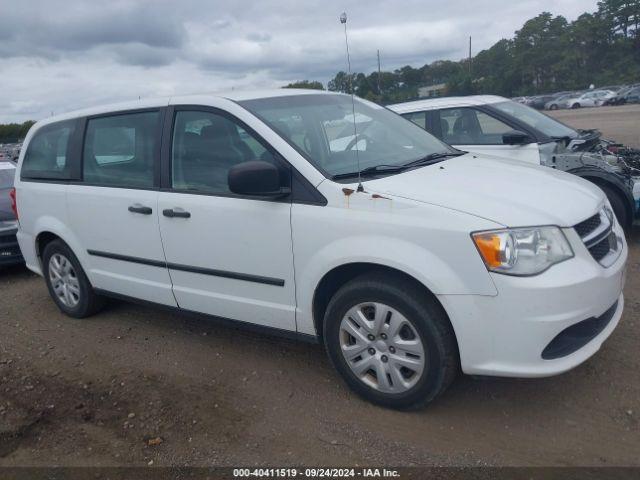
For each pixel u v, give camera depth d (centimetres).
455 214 303
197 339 465
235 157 381
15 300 610
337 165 362
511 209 309
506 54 8069
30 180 531
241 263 378
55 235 516
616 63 7212
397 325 324
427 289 314
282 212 352
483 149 675
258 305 379
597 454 293
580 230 319
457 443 310
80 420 361
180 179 409
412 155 410
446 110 712
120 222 443
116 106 462
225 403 366
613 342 399
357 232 325
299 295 356
